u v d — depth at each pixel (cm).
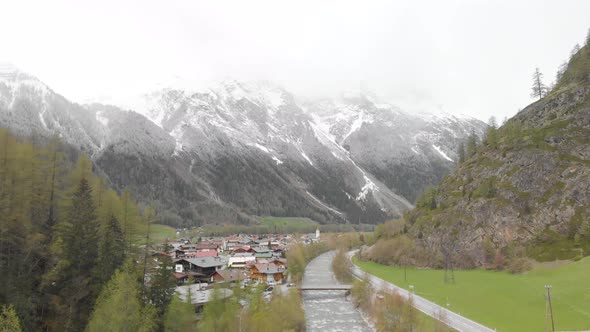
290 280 18862
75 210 9100
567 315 10438
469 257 19438
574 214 17412
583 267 14438
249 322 9581
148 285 9875
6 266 7788
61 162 10681
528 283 14325
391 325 11031
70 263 8375
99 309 7188
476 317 11512
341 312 14850
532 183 19625
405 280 18262
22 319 7150
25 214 8819
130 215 10969
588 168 18312
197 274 16662
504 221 19288
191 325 9212
